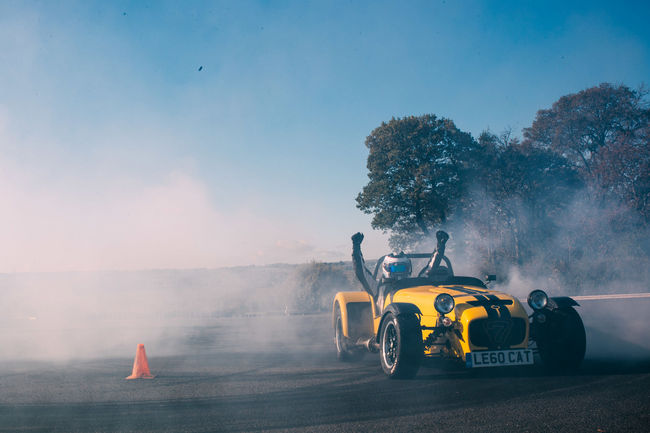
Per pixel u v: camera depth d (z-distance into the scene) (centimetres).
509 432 385
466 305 596
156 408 515
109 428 440
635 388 498
